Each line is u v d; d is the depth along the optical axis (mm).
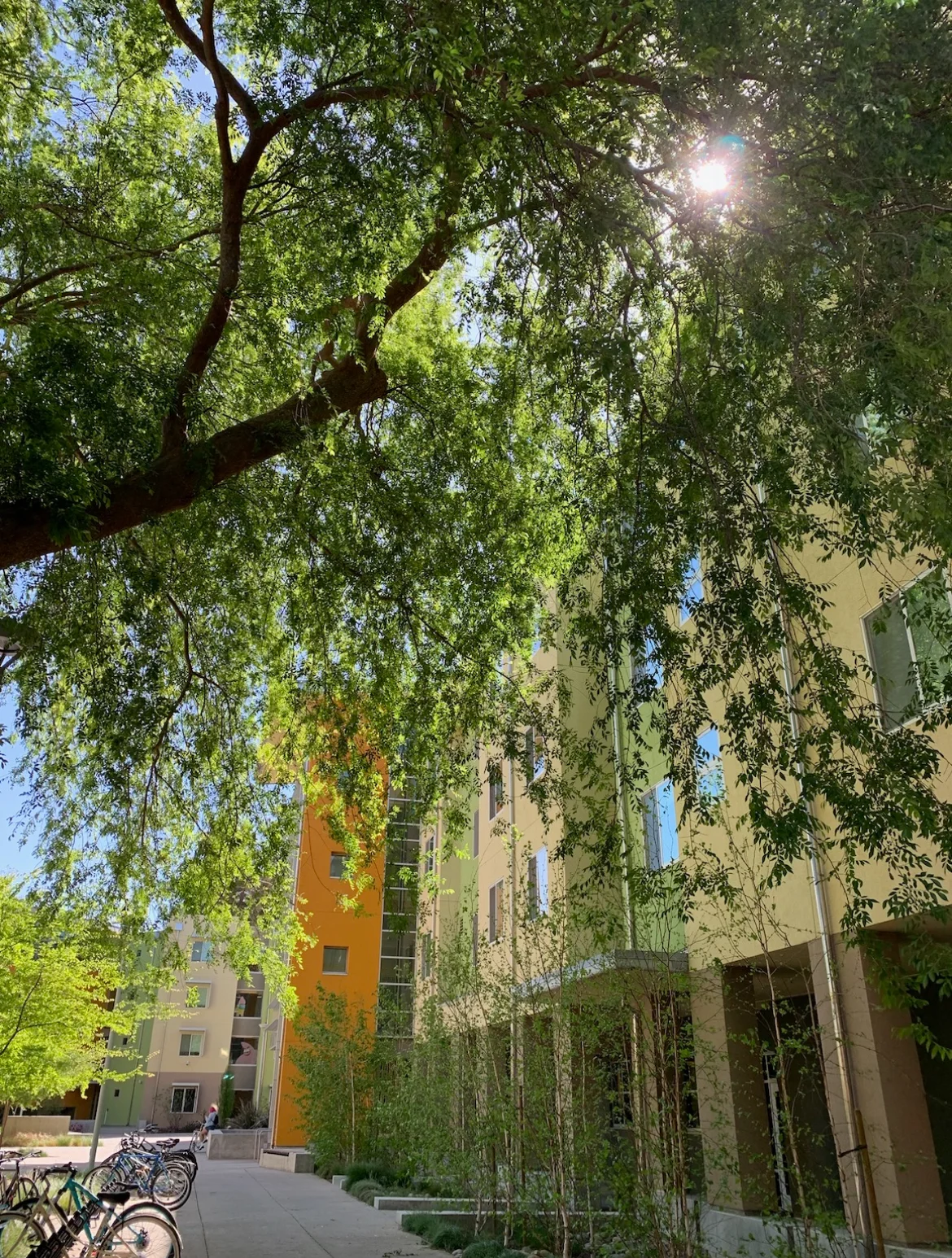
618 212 6449
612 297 6961
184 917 11383
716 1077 11281
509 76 6059
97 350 6836
